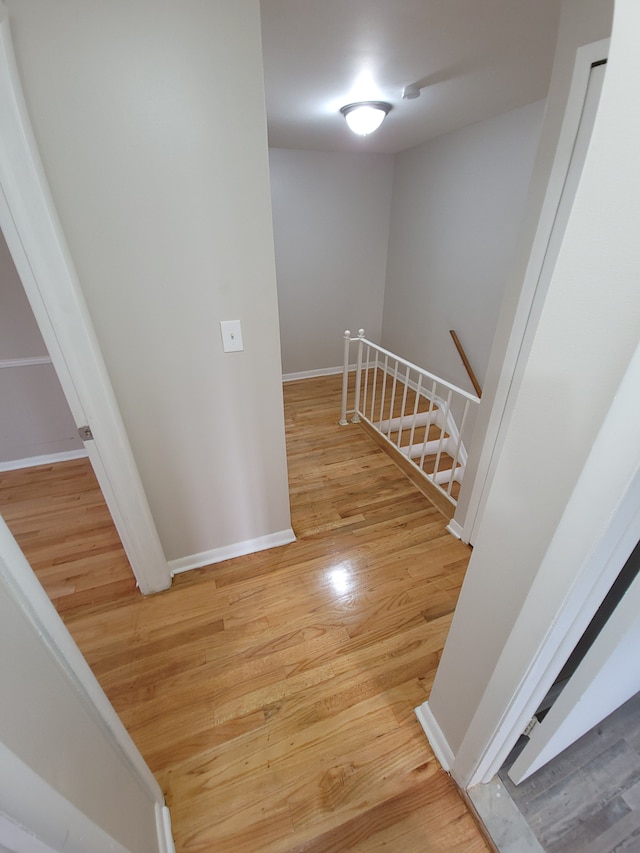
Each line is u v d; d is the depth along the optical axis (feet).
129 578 5.58
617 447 1.47
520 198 8.46
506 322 4.71
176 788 3.41
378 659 4.48
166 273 3.82
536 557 1.98
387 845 3.10
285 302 13.08
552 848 3.01
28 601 1.69
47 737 1.61
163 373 4.31
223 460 5.17
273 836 3.15
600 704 2.75
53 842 1.55
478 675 2.78
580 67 3.40
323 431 10.07
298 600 5.23
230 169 3.57
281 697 4.10
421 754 3.64
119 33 2.87
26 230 3.05
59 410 8.29
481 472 5.57
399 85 6.34
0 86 2.64
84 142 3.10
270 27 4.47
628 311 1.31
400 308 13.60
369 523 6.70
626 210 1.25
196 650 4.58
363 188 12.42
